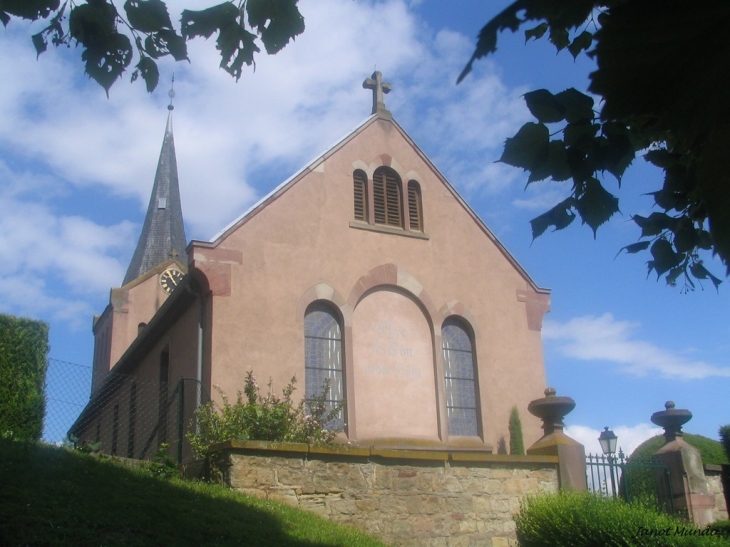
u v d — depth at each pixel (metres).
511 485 12.27
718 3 1.92
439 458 11.70
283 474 10.55
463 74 2.18
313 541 8.87
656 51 2.02
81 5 4.94
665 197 4.14
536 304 20.38
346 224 18.59
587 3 2.40
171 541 7.86
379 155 19.77
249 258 17.06
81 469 9.52
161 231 43.78
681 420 15.64
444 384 18.58
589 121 3.32
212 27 4.92
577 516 10.86
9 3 4.88
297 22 4.86
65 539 7.33
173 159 46.69
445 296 19.27
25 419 12.42
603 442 15.36
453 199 20.39
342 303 17.84
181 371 17.91
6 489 8.18
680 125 2.10
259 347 16.52
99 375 35.03
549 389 14.38
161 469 10.53
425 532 11.26
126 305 33.72
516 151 3.37
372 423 17.42
